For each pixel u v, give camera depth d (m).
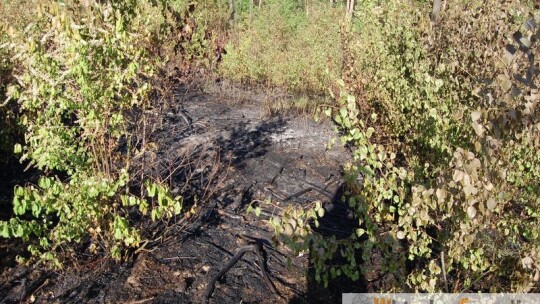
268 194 5.46
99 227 3.71
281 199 5.37
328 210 5.19
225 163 6.22
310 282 3.95
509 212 3.42
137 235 3.86
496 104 1.98
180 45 4.96
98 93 3.34
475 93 2.33
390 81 5.26
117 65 3.29
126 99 3.62
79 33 3.02
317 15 11.43
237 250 4.33
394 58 5.23
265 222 4.84
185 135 7.18
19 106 5.62
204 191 5.37
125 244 4.09
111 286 3.73
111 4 3.28
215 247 4.35
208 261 4.14
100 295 3.63
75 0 3.12
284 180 5.87
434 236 3.91
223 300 3.68
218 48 6.32
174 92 9.12
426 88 3.67
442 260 2.81
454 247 2.55
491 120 1.98
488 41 3.47
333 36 9.68
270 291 3.82
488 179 2.01
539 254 2.29
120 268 3.96
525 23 1.87
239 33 12.70
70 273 3.83
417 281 2.83
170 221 4.70
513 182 3.67
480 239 2.81
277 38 12.27
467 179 1.95
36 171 5.45
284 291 3.83
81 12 3.11
